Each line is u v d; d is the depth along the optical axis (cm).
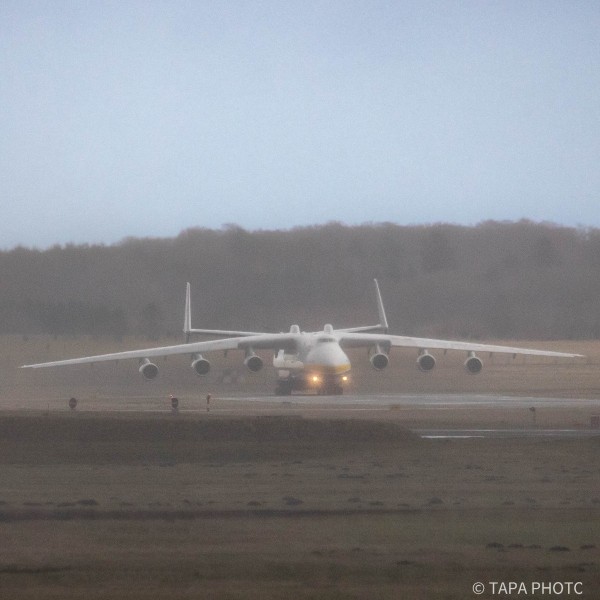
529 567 5059
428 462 9769
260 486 8131
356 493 7738
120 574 4878
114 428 10931
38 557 5300
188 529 6122
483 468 9300
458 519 6512
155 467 9462
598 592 4588
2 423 10831
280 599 4406
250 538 5844
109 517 6544
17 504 7069
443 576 4859
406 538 5862
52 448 10394
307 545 5628
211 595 4469
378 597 4444
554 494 7694
